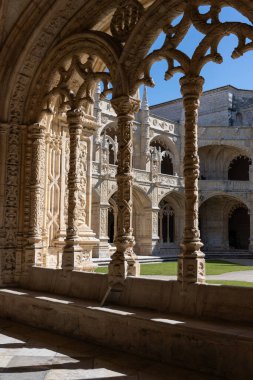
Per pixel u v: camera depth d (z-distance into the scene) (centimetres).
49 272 744
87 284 663
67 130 954
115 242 629
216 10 557
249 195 3409
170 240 3594
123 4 680
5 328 657
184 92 578
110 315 541
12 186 820
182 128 3503
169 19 613
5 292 727
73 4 755
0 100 829
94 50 715
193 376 436
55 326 633
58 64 783
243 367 415
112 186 2695
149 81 629
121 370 455
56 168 922
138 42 641
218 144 3469
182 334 473
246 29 521
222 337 425
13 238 815
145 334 510
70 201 728
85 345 559
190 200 554
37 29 770
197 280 533
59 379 423
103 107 2816
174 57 595
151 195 3072
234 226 4056
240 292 487
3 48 812
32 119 828
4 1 754
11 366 463
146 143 3184
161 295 558
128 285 601
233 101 3956
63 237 914
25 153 833
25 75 820
